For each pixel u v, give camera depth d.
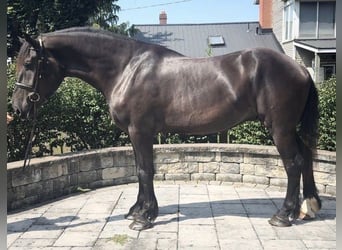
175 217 4.00
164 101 3.54
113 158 5.30
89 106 5.47
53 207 4.38
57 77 3.62
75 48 3.58
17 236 3.57
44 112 5.04
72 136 5.55
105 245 3.36
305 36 17.17
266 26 22.77
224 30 23.12
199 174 5.42
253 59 3.49
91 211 4.23
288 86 3.47
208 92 3.50
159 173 5.45
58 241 3.46
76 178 4.99
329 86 5.01
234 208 4.26
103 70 3.62
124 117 3.59
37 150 5.29
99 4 13.91
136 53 3.62
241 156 5.27
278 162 5.07
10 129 4.82
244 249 3.24
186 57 3.67
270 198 4.61
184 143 5.94
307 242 3.37
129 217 3.97
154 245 3.34
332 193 4.73
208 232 3.60
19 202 4.34
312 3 16.94
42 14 12.97
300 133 3.77
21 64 3.51
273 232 3.59
